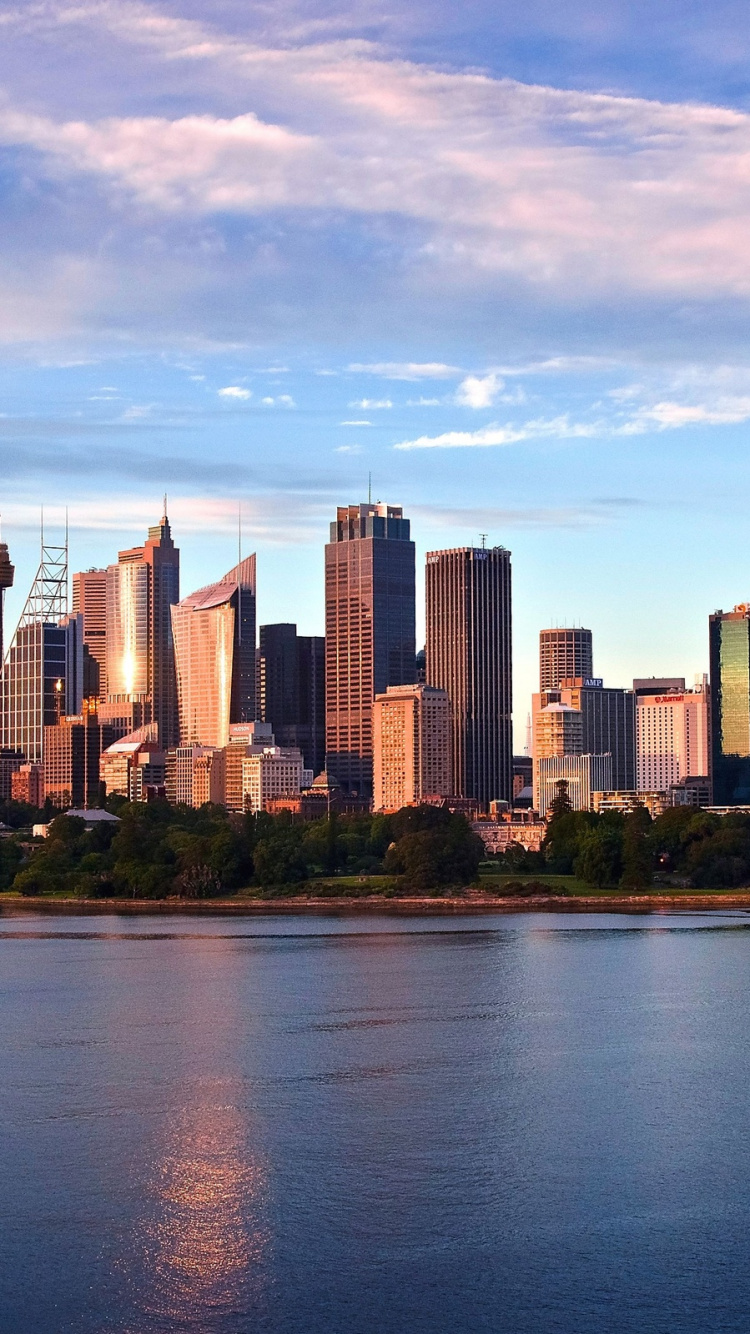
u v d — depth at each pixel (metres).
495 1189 190.00
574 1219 180.38
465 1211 182.88
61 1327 155.12
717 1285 163.38
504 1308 158.50
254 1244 173.88
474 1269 167.25
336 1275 166.12
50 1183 193.12
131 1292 162.38
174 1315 157.50
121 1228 178.50
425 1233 176.62
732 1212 182.25
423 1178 194.00
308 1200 186.75
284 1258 170.00
